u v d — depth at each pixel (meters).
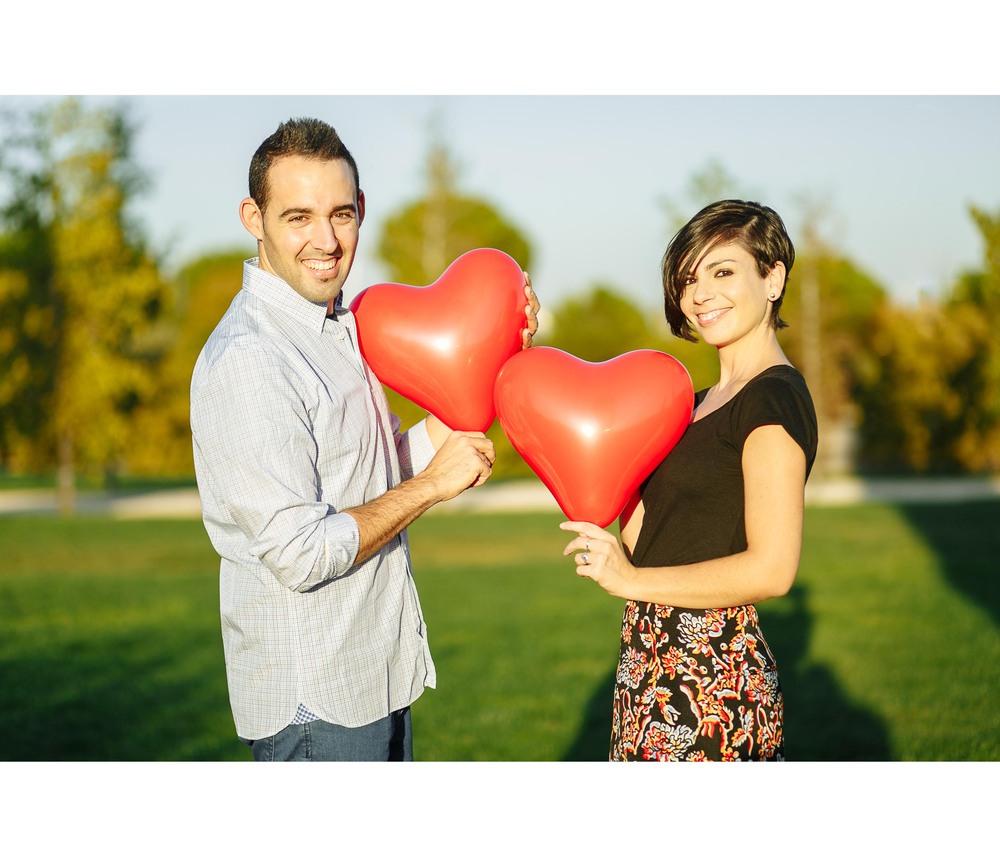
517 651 6.33
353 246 2.40
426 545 12.13
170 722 4.91
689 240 2.36
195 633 7.14
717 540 2.24
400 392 2.84
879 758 4.17
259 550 2.21
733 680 2.18
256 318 2.34
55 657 6.35
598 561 2.17
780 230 2.37
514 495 20.11
